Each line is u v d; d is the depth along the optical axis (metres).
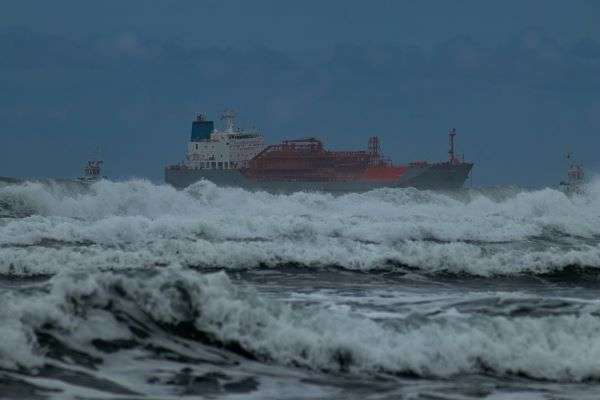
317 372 59.12
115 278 63.97
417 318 66.69
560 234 163.12
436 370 61.06
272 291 97.94
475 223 161.50
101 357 56.22
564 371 62.75
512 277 123.06
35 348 54.62
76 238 124.12
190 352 59.59
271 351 61.06
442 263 124.50
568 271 127.38
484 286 114.25
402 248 127.06
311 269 117.88
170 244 117.88
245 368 58.28
